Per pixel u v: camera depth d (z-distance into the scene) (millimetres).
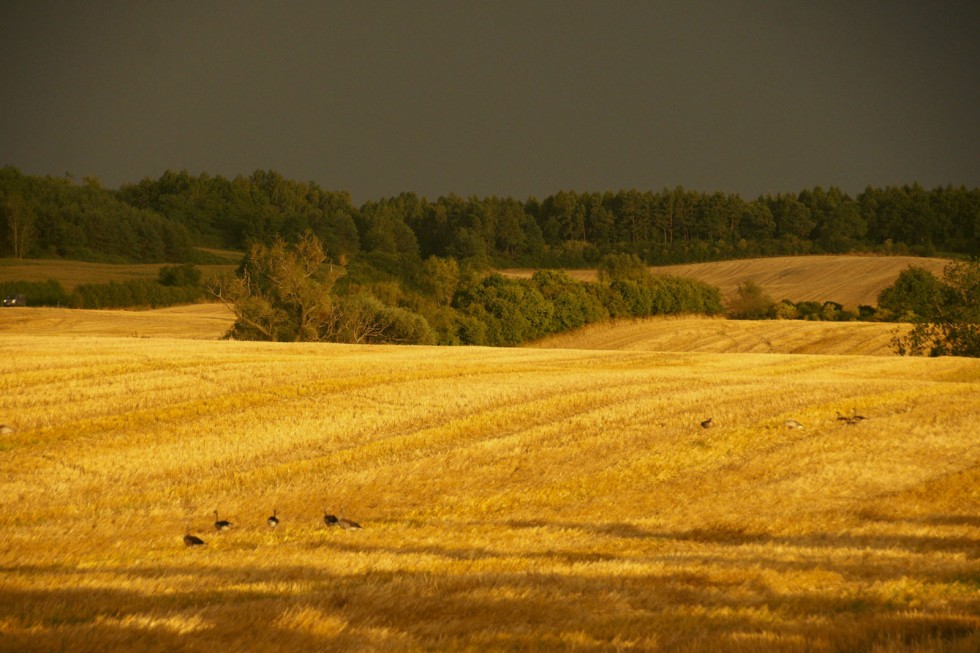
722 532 64750
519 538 61562
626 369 150875
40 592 40000
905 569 49812
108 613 36469
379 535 62156
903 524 66438
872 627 34125
